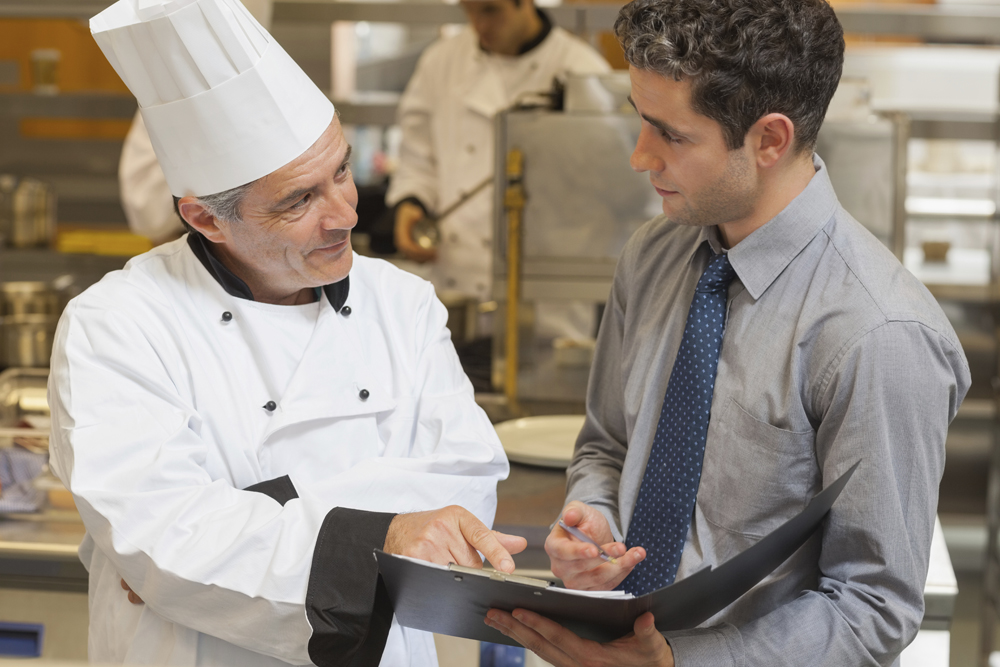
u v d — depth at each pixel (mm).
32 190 3551
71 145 3854
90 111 3602
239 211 1160
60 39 3799
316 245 1179
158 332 1183
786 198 1148
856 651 1070
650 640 1037
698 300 1206
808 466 1132
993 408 2723
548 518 1538
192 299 1216
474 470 1253
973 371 2867
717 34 1036
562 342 2396
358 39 4430
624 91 2141
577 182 2162
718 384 1187
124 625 1195
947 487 2756
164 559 1069
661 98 1080
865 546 1078
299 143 1142
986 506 2744
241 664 1168
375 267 1351
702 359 1193
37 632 1570
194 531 1090
